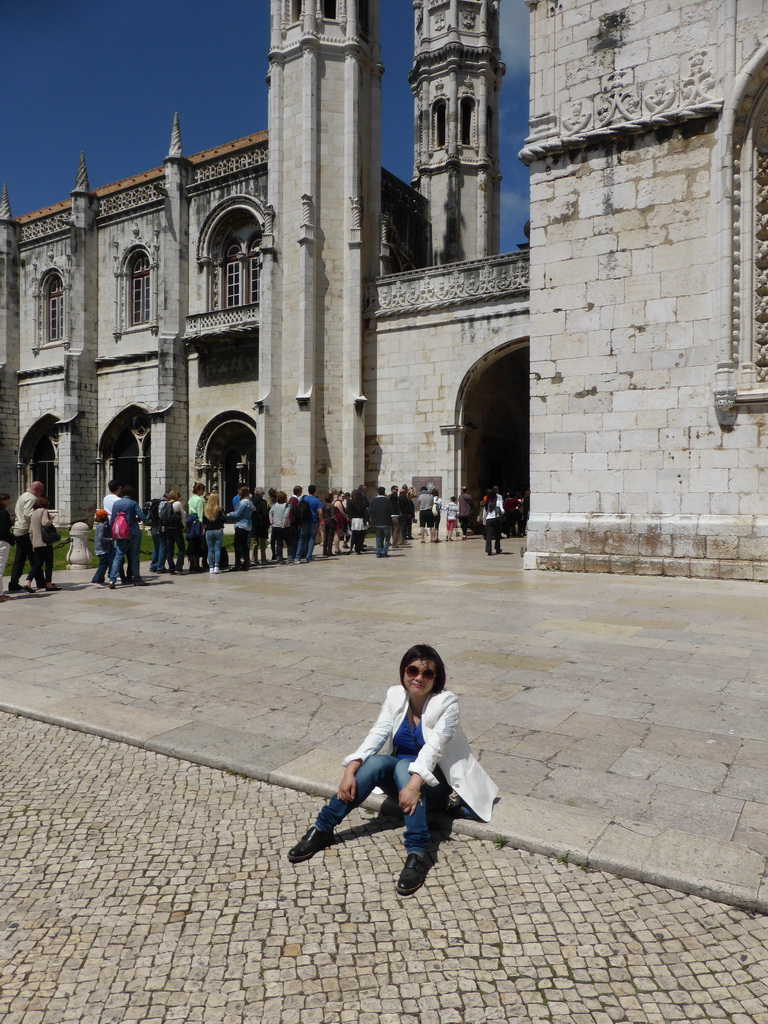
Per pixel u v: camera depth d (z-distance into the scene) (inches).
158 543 594.6
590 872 126.0
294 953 106.5
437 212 1218.6
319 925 113.2
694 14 474.0
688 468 484.4
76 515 1242.0
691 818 140.6
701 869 121.3
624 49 498.3
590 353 517.0
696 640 294.7
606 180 509.4
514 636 306.7
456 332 889.5
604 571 508.4
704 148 475.2
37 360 1387.8
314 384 935.7
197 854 135.8
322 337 946.7
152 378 1207.6
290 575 556.7
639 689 226.8
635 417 502.0
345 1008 95.4
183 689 235.9
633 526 501.0
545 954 105.3
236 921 114.7
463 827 140.2
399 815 149.8
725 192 461.4
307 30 937.5
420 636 309.6
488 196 1229.7
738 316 464.1
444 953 106.0
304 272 925.8
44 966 104.7
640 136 496.1
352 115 948.6
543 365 534.6
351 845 138.6
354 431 931.3
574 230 521.3
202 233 1154.7
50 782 170.9
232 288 1154.7
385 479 939.3
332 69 954.7
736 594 414.6
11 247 1395.2
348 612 373.4
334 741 186.1
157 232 1189.7
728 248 461.4
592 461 517.7
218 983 100.5
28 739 199.8
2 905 120.3
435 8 1228.5
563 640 297.7
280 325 965.8
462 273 883.4
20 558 474.6
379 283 944.9
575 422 523.8
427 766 133.1
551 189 530.0
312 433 927.0
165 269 1153.4
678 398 486.9
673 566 484.7
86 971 103.3
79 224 1258.0
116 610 394.0
